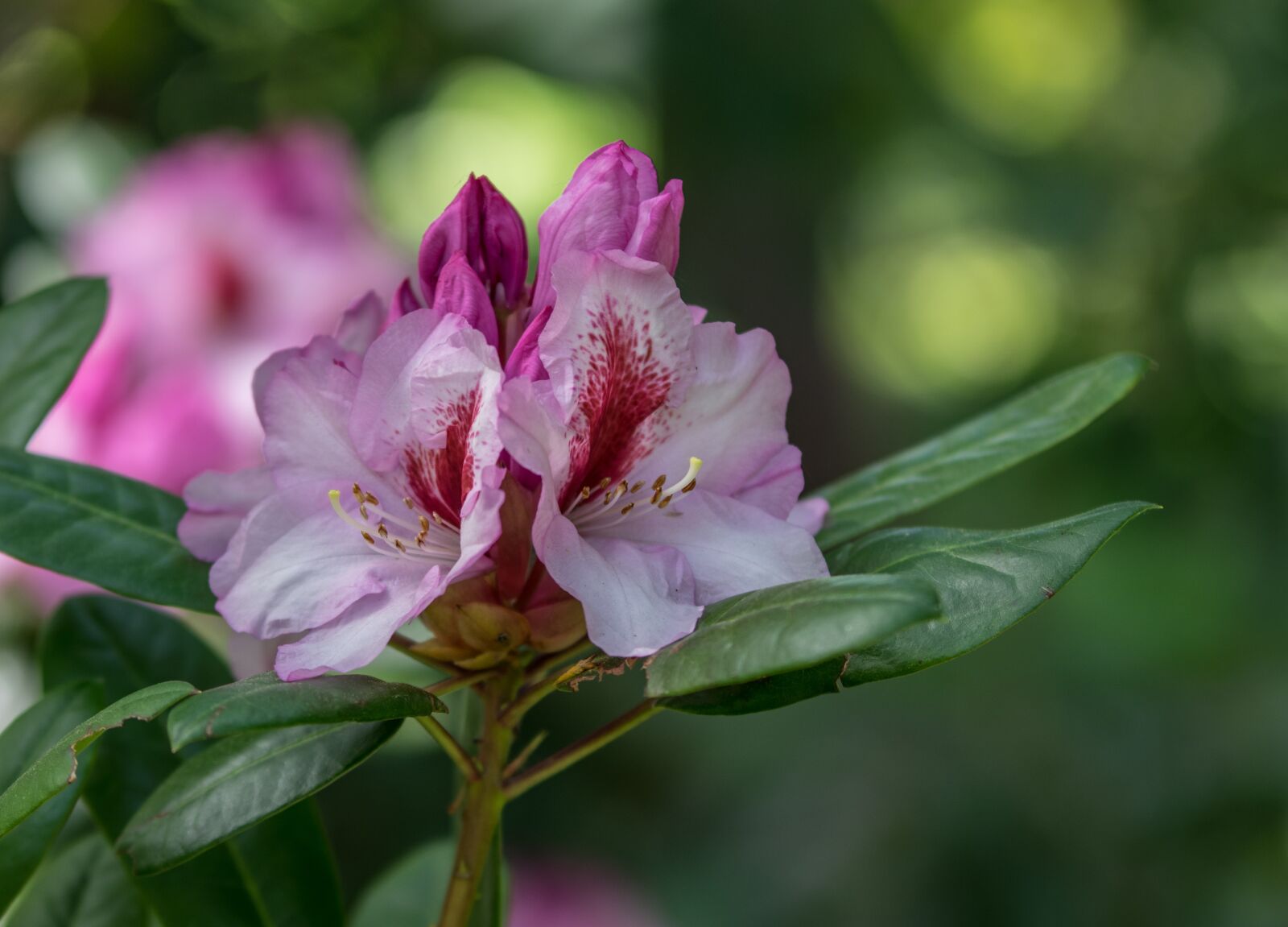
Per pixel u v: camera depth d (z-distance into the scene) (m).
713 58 1.64
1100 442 2.16
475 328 0.77
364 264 1.12
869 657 0.77
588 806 1.70
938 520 2.25
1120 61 2.48
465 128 1.95
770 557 0.77
